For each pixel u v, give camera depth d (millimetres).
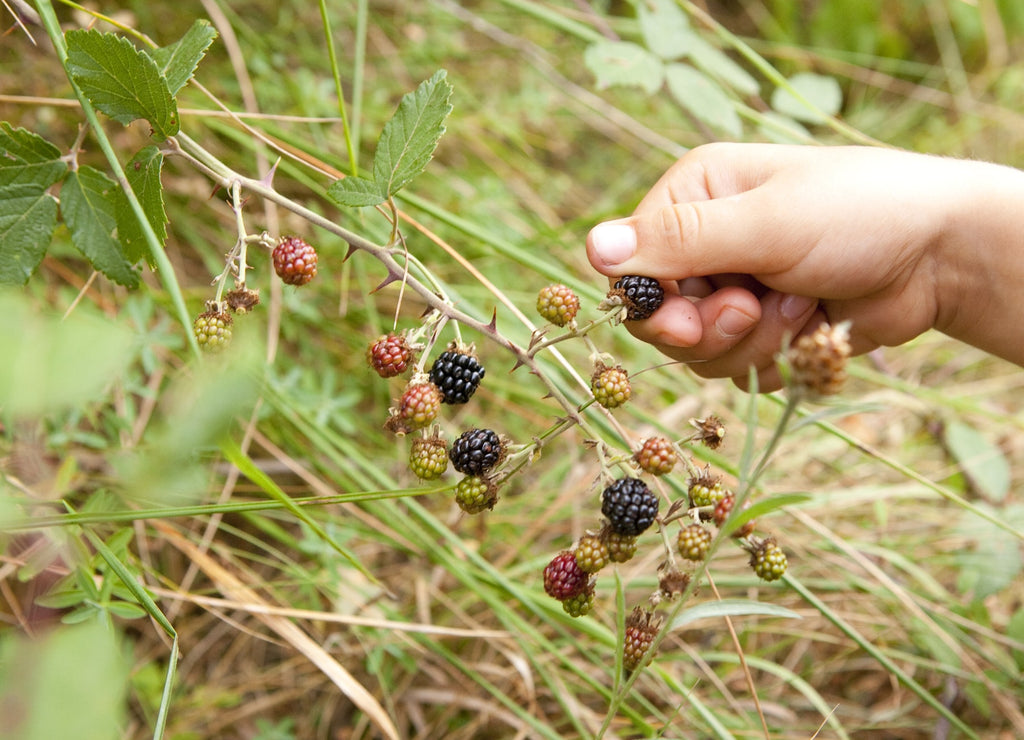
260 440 498
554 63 809
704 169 421
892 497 591
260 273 558
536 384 600
